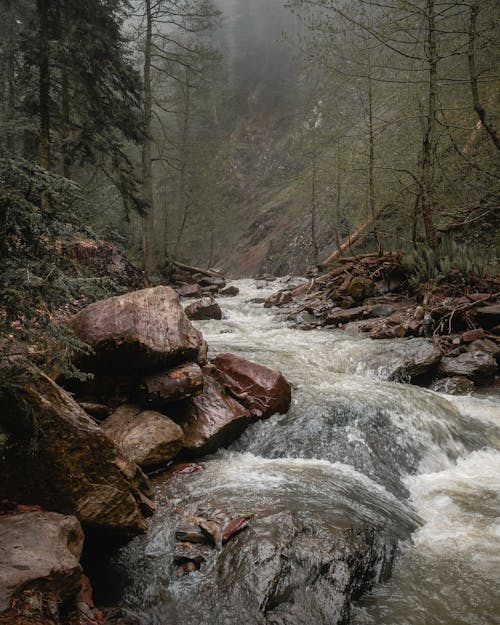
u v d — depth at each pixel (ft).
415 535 12.48
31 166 9.04
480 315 27.55
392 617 9.61
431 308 30.01
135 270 32.27
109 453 11.10
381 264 39.83
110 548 10.96
